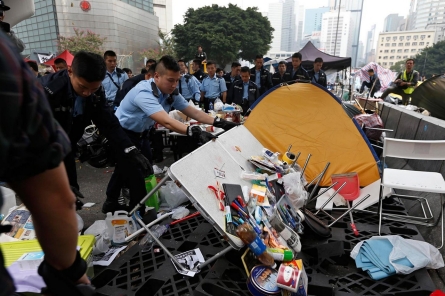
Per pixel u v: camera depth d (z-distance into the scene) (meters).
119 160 2.58
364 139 3.59
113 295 1.88
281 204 2.40
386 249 2.22
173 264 2.11
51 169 0.66
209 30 30.83
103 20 39.34
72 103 2.11
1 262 0.62
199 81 8.32
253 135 3.71
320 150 3.64
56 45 36.03
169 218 2.88
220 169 2.35
